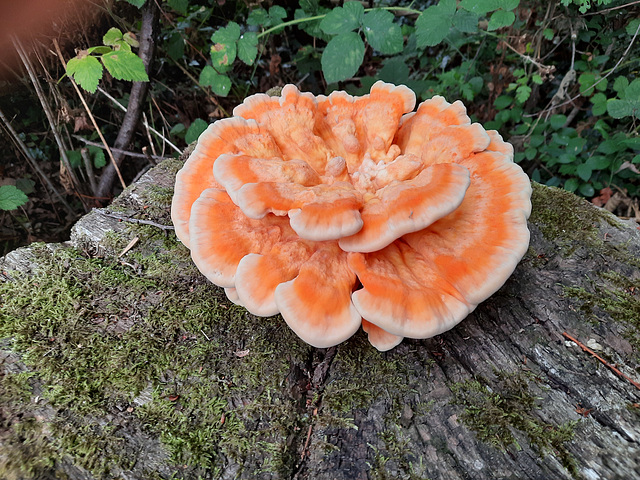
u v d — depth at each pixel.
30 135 0.77
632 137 0.62
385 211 0.32
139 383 0.33
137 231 0.46
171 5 0.69
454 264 0.34
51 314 0.37
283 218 0.37
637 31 0.59
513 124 0.82
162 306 0.39
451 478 0.29
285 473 0.30
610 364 0.34
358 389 0.34
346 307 0.33
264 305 0.33
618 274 0.40
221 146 0.40
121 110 0.81
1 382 0.32
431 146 0.41
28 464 0.28
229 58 0.62
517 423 0.31
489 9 0.55
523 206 0.35
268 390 0.34
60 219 0.78
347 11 0.59
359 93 0.75
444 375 0.34
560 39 0.73
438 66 0.87
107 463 0.29
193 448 0.30
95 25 0.69
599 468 0.29
